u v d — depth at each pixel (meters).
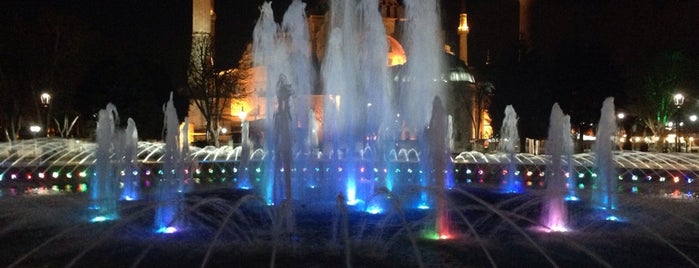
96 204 14.27
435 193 11.34
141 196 17.17
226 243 10.03
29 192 17.86
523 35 54.31
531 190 19.25
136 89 47.59
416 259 8.96
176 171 17.39
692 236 10.87
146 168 27.72
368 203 13.90
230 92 54.84
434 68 42.41
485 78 60.03
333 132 33.41
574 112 46.66
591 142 53.06
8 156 36.38
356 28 36.59
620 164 31.39
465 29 78.88
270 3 44.19
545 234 10.98
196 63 55.19
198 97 55.62
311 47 61.41
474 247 9.78
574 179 23.53
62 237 10.56
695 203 15.67
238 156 38.72
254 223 11.94
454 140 64.50
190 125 66.19
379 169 23.83
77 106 47.22
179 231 11.12
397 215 12.87
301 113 27.28
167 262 8.78
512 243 10.12
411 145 38.47
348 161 19.83
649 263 8.81
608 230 11.43
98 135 15.88
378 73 36.31
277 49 42.94
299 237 10.55
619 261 8.95
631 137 57.53
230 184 21.48
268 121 17.38
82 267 8.50
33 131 42.84
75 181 21.67
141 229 11.30
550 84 48.06
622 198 16.75
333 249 9.61
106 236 10.59
